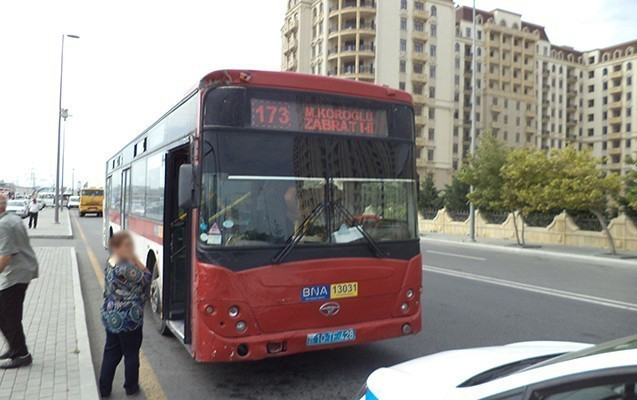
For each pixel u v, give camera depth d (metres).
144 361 5.84
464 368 2.71
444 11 73.44
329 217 4.88
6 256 5.00
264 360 5.84
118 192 11.00
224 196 4.54
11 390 4.54
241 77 4.67
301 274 4.65
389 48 69.00
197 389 4.96
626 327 7.48
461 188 41.09
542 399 1.90
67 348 5.79
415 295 5.30
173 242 6.63
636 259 17.12
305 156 4.86
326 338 4.73
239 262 4.48
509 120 88.06
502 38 87.56
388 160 5.29
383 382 2.71
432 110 73.06
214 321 4.41
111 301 4.61
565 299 9.71
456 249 21.70
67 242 21.25
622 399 1.77
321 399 4.70
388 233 5.20
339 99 5.07
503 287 11.12
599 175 18.33
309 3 75.50
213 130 4.57
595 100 106.06
